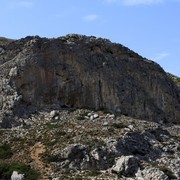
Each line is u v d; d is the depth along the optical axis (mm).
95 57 119938
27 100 107688
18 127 101062
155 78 131500
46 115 105562
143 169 86688
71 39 120625
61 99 111812
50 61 112688
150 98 127812
